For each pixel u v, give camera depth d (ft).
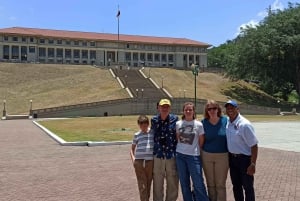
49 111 228.63
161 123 29.48
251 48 308.81
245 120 27.81
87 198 36.04
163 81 332.80
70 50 490.08
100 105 240.32
